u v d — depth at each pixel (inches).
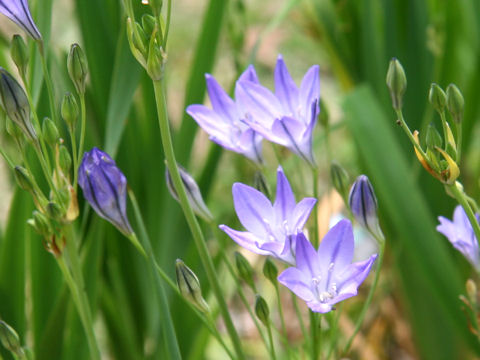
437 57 32.3
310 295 22.8
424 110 31.0
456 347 31.4
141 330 30.0
